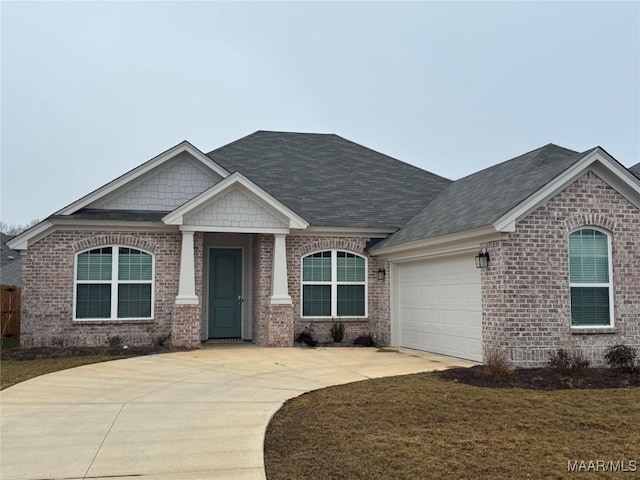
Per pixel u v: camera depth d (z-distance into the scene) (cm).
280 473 608
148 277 1656
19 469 618
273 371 1218
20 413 855
